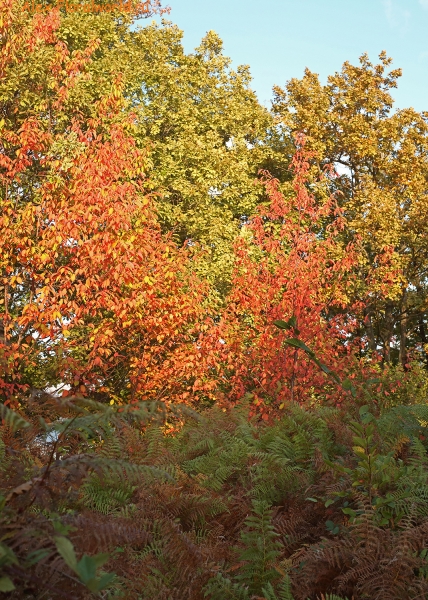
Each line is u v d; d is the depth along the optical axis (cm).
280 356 1002
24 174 1659
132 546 281
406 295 2702
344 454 371
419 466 312
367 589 244
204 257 1967
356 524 264
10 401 995
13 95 1692
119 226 1241
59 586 153
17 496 167
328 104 2522
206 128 2294
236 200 2186
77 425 187
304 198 1356
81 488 288
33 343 1227
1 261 1326
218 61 2378
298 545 302
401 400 923
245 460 400
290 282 1224
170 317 1290
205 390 1337
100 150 1308
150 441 370
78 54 1512
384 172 2584
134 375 1321
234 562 286
